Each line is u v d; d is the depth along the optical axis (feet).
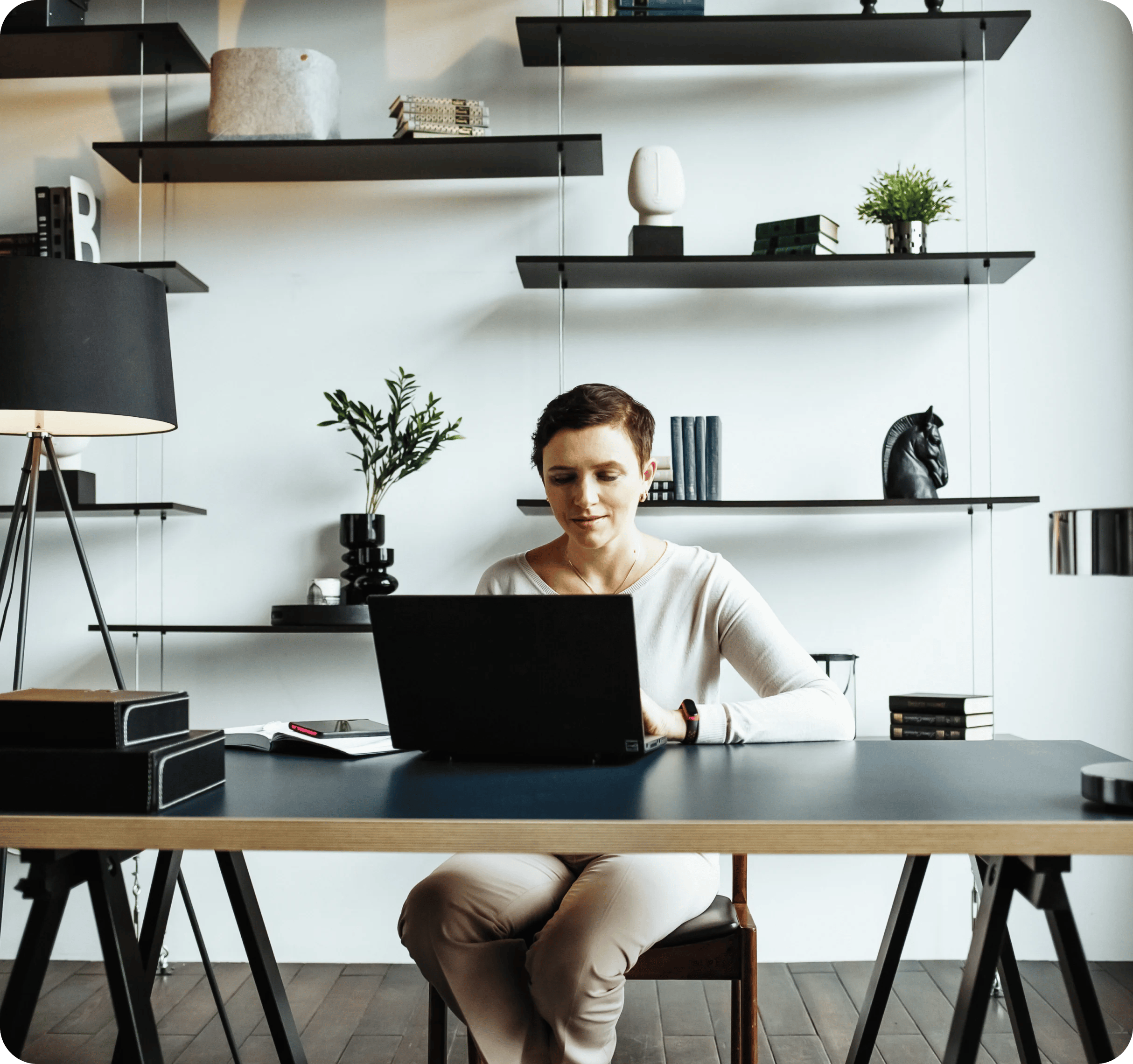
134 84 9.62
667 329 9.42
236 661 9.46
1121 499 9.17
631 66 9.48
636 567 6.10
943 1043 7.27
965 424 9.27
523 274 8.92
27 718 3.71
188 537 9.50
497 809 3.63
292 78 8.93
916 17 8.48
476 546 9.39
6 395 6.56
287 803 3.76
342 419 8.85
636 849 3.43
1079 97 9.30
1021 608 9.18
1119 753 9.08
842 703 5.50
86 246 9.16
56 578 9.50
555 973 4.53
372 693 9.42
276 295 9.57
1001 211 9.30
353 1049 7.29
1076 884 9.08
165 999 8.25
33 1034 7.47
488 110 9.32
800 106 9.46
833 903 9.11
